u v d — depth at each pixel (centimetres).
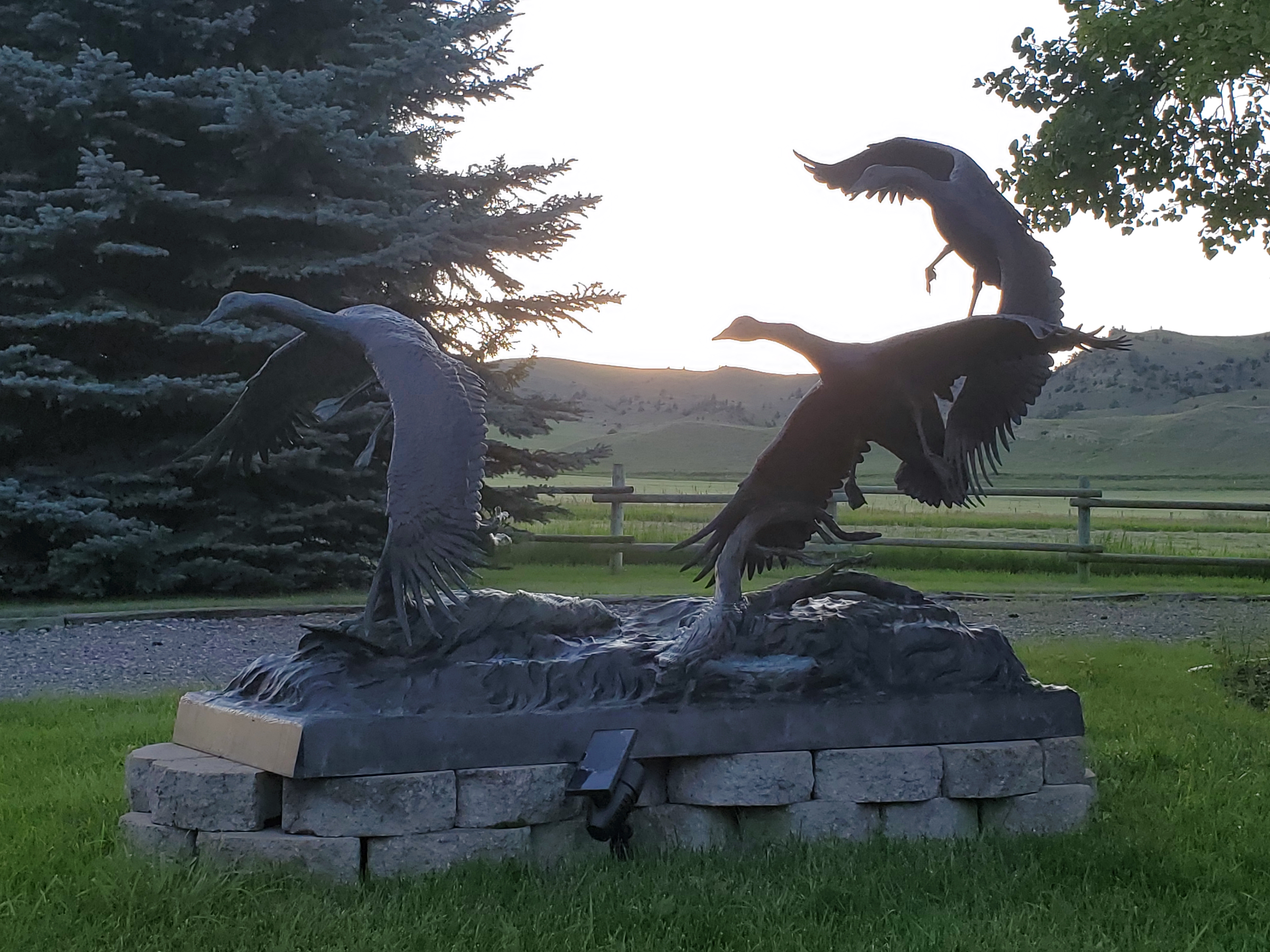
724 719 441
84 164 1220
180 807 405
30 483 1291
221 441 504
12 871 408
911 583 1449
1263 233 957
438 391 430
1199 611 1236
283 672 429
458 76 1472
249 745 412
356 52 1467
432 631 426
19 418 1333
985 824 467
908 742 461
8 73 1239
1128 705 727
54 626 1095
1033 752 471
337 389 491
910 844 441
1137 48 896
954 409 492
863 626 474
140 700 752
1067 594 1336
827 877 403
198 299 1389
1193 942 358
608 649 451
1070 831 468
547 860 420
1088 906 388
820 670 455
